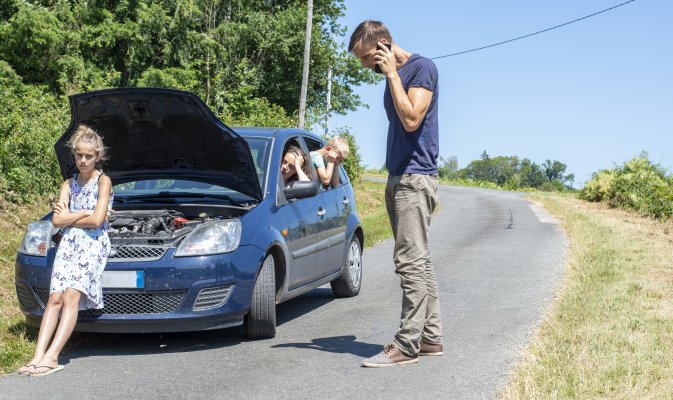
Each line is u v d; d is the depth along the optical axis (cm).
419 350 534
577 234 1398
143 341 624
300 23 3975
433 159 523
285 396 459
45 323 530
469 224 1784
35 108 1519
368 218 1992
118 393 470
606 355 528
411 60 517
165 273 564
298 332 655
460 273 983
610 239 1294
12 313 694
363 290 895
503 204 2566
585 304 718
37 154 1277
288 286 667
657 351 543
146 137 651
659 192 1991
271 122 2709
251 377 504
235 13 3856
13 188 1183
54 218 534
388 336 629
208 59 3475
